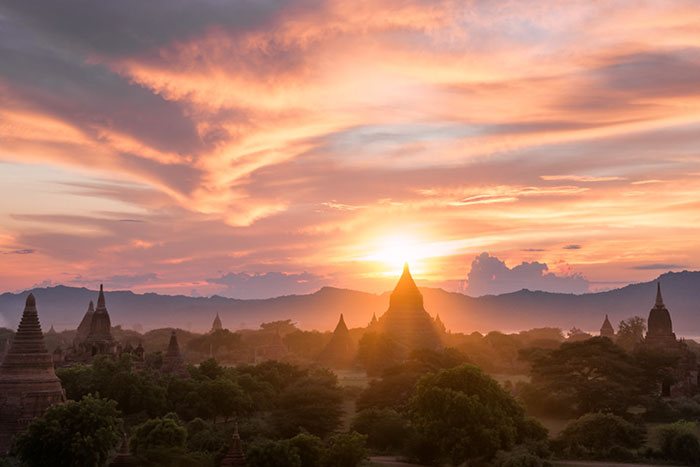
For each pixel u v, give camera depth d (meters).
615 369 155.88
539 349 176.38
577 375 158.12
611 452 115.50
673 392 188.00
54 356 189.00
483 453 107.06
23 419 115.12
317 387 136.12
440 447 108.25
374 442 122.50
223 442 109.62
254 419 126.94
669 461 112.62
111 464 92.94
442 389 112.19
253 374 170.00
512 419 114.81
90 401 100.31
